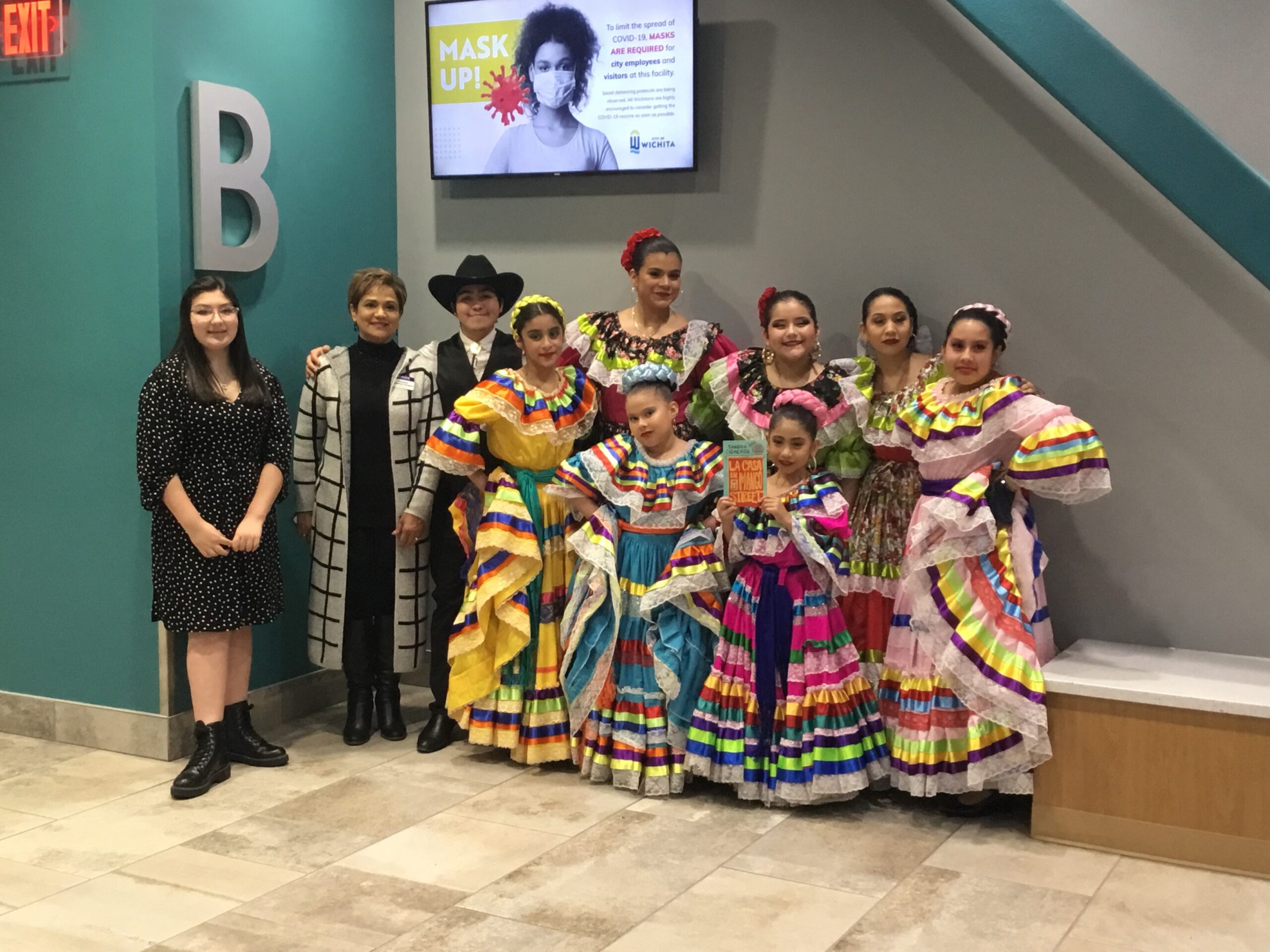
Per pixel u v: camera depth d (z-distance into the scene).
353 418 4.05
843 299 4.06
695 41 4.10
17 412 4.09
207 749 3.70
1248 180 3.27
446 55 4.47
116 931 2.75
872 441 3.64
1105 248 3.70
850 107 3.99
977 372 3.44
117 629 3.99
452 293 4.18
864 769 3.49
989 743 3.32
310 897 2.92
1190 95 3.57
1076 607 3.81
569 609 3.75
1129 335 3.69
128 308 3.86
